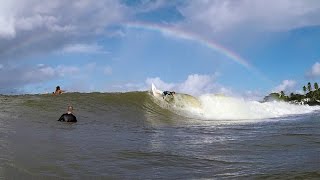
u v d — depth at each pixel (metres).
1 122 18.00
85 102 29.80
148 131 19.97
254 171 9.66
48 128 17.72
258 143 15.03
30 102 26.36
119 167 10.02
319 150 12.97
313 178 8.80
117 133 18.06
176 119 29.23
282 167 10.05
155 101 34.00
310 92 90.69
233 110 36.56
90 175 8.99
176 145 14.45
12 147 11.62
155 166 10.33
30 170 9.05
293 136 17.36
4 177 8.30
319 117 34.16
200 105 35.94
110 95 33.19
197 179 8.89
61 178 8.57
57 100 28.75
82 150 12.13
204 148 13.69
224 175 9.29
